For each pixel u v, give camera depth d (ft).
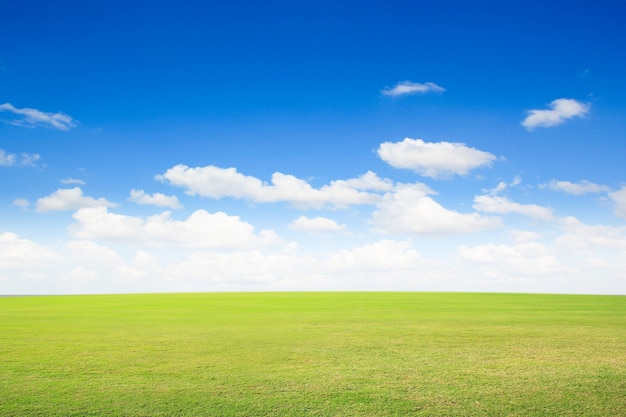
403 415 39.91
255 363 60.39
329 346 73.82
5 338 82.99
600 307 166.81
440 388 48.21
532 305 179.22
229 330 94.32
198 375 53.62
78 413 40.16
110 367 57.82
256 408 41.50
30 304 194.39
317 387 48.47
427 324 105.81
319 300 224.53
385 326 101.45
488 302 201.57
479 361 61.93
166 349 70.90
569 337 84.48
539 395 45.73
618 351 69.77
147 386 48.67
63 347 72.74
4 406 41.98
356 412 40.57
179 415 39.68
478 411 40.93
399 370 56.39
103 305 185.88
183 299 245.65
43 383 49.90
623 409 41.50
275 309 156.87
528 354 67.21
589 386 49.11
